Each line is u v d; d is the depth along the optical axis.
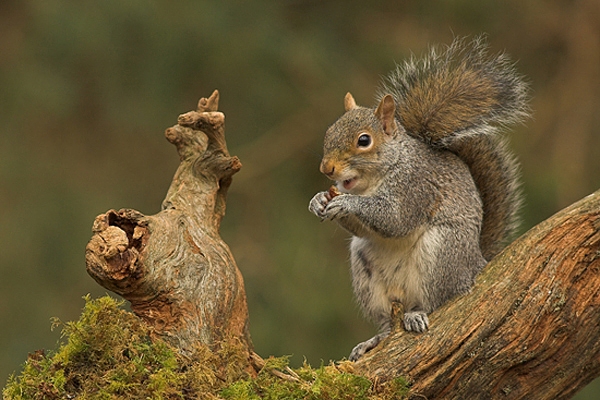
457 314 6.19
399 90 8.17
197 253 6.30
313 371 6.03
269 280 14.02
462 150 8.05
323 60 15.18
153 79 14.98
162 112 15.09
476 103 7.74
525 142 15.15
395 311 6.39
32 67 15.15
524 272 6.19
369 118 7.55
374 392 5.96
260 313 13.66
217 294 6.17
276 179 14.97
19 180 15.06
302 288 13.89
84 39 14.90
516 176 8.14
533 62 15.83
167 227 6.26
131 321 5.83
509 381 6.12
